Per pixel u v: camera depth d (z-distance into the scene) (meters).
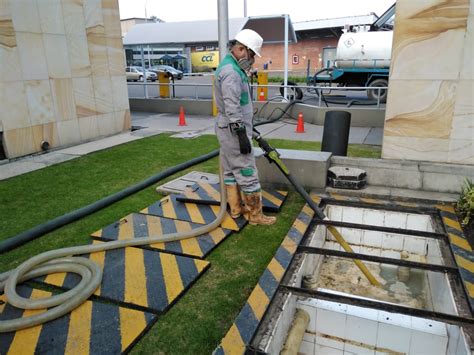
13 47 5.62
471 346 1.90
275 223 3.44
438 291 2.72
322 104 10.64
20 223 3.61
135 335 2.08
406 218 3.48
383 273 3.48
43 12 6.00
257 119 9.71
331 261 3.68
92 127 7.19
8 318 2.24
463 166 3.74
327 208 3.74
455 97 3.70
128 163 5.58
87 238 3.30
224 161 3.33
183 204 3.84
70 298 2.32
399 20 3.67
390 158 4.08
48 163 5.64
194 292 2.50
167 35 11.11
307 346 2.71
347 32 12.48
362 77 12.11
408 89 3.82
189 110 10.70
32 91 5.99
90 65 6.98
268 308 2.19
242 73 3.02
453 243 2.83
